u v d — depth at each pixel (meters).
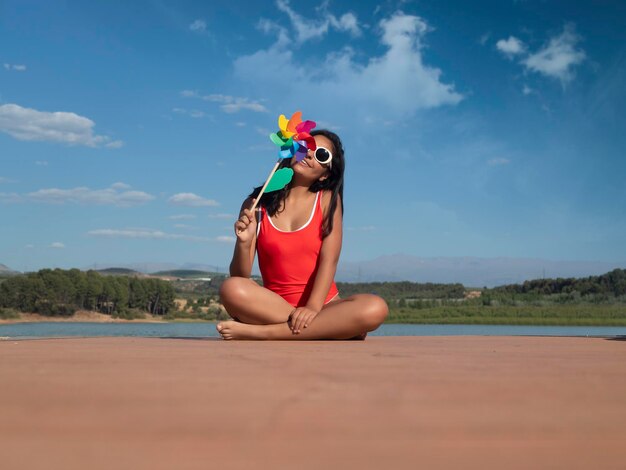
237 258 4.47
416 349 2.99
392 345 3.50
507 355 2.54
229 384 1.35
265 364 1.89
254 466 0.67
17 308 78.38
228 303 4.13
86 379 1.42
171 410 1.01
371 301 4.08
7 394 1.17
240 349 2.81
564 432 0.90
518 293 100.00
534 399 1.20
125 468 0.66
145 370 1.66
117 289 83.56
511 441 0.83
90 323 79.06
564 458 0.75
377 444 0.79
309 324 4.08
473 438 0.84
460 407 1.08
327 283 4.39
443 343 3.89
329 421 0.93
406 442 0.81
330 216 4.52
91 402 1.08
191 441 0.79
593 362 2.16
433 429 0.89
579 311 78.19
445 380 1.47
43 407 1.03
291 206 4.62
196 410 1.01
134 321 83.50
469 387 1.34
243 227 4.38
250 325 4.10
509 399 1.19
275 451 0.74
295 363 1.95
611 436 0.88
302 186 4.61
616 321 71.44
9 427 0.87
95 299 82.00
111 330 52.41
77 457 0.70
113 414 0.97
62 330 52.22
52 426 0.88
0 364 1.85
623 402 1.18
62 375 1.51
